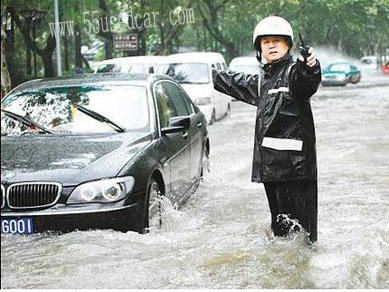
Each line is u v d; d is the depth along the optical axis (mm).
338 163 10461
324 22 48125
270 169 5031
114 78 7672
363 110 20438
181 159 7527
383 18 48500
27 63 30969
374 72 51438
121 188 5758
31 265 5129
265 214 7113
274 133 5008
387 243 5547
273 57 4988
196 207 7637
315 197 5160
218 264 5117
